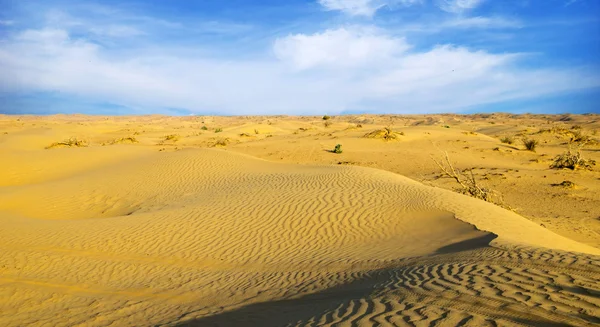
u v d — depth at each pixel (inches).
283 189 584.7
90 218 555.2
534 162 1062.4
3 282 320.5
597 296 165.3
